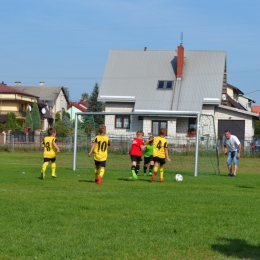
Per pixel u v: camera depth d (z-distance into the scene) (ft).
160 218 31.42
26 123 241.55
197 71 190.39
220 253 22.86
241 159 137.90
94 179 61.05
